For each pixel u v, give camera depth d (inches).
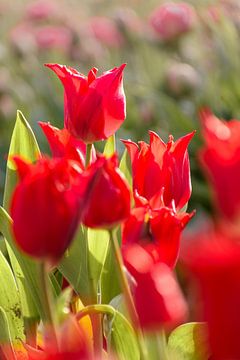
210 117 39.9
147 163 53.1
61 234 43.2
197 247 35.1
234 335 34.9
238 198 37.4
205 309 35.3
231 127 39.7
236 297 34.8
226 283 34.8
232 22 165.2
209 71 164.6
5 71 183.5
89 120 54.6
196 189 132.1
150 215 45.9
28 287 56.1
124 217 45.2
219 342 35.1
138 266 40.7
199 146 139.1
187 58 178.4
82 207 43.6
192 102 159.6
